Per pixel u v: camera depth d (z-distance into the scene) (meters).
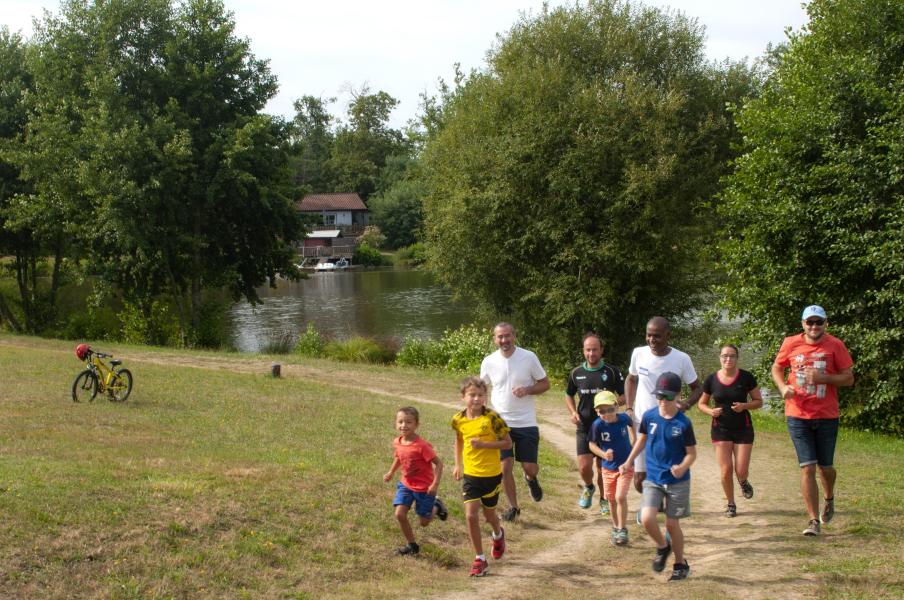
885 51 18.52
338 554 7.06
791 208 18.27
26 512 6.61
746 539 7.91
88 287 47.25
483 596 6.31
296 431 12.98
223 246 34.56
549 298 28.08
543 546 8.05
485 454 7.02
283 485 8.67
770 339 19.78
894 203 17.28
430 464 7.36
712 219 28.78
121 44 31.38
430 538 7.92
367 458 11.09
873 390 18.33
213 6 31.98
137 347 28.50
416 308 49.19
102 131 28.97
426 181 35.16
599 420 8.09
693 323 31.66
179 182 30.22
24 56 35.78
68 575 5.79
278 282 71.69
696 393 7.81
